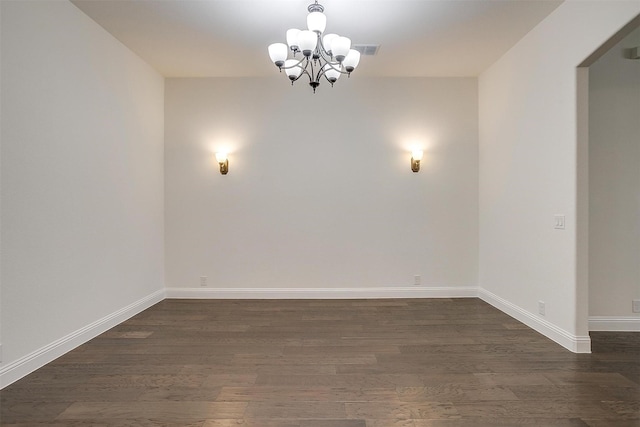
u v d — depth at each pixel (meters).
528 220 3.48
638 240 3.29
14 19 2.36
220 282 4.61
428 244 4.62
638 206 3.28
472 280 4.63
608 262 3.30
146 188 4.15
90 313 3.14
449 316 3.81
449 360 2.68
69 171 2.88
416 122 4.61
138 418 1.92
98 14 3.08
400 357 2.73
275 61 2.70
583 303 2.81
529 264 3.46
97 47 3.24
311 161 4.61
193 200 4.60
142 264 4.05
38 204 2.56
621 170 3.28
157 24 3.27
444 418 1.93
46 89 2.63
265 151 4.60
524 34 3.47
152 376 2.42
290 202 4.60
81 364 2.61
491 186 4.25
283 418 1.93
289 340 3.11
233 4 2.96
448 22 3.25
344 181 4.61
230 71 4.40
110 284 3.44
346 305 4.27
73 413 1.97
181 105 4.59
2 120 2.28
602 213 3.29
